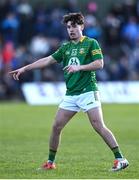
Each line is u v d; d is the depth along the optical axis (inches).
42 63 1136.8
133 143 1578.5
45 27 3152.1
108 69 3043.8
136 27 3245.6
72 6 3265.3
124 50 3157.0
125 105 2726.4
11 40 3122.5
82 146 1508.4
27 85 2886.3
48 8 3292.3
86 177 1039.6
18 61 2962.6
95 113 1093.8
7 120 2165.4
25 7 3225.9
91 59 1102.4
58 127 1120.2
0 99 2942.9
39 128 1931.6
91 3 3373.5
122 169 1109.1
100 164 1205.1
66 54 1117.7
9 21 3134.8
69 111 1111.0
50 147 1134.4
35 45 3051.2
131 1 3383.4
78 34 1108.5
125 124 2041.1
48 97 2844.5
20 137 1710.1
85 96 1096.2
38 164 1206.9
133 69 3129.9
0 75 2957.7
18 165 1192.8
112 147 1098.7
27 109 2566.4
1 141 1622.8
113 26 3191.4
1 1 3250.5
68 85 1111.6
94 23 3139.8
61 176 1051.9
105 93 2869.1
